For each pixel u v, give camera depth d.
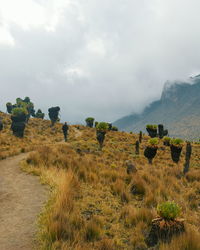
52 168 11.63
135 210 7.23
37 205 7.07
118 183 10.48
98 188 9.89
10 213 6.43
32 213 6.43
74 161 13.62
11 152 17.91
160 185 10.98
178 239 5.02
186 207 8.60
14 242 4.82
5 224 5.71
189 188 12.06
